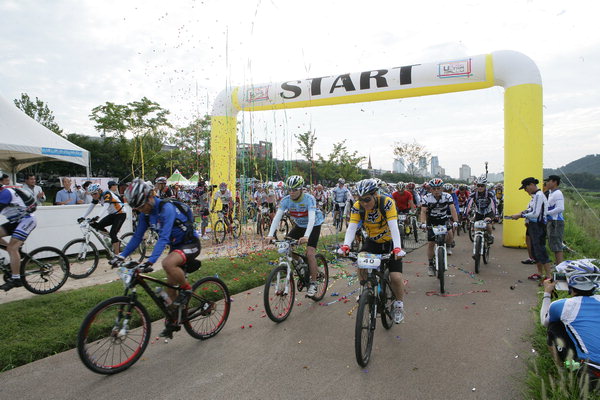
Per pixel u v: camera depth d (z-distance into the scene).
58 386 2.99
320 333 4.06
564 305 2.51
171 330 3.62
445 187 10.80
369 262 3.49
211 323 4.06
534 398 2.62
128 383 3.04
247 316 4.61
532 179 5.89
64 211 7.77
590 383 2.29
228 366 3.32
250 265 6.97
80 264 6.59
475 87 9.18
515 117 8.68
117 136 25.81
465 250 9.17
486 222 7.02
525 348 3.56
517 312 4.61
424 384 2.96
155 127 21.88
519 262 7.59
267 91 11.01
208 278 4.02
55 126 31.80
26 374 3.18
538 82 8.59
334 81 10.23
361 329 3.16
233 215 10.71
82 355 2.99
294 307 4.96
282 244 4.47
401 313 4.02
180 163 20.27
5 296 5.26
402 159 26.08
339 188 11.74
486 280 6.20
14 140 8.46
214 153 11.78
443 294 5.41
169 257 3.53
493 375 3.07
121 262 3.49
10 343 3.56
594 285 2.45
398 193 9.09
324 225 14.54
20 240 4.98
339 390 2.89
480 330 4.05
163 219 3.48
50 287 5.62
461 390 2.86
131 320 3.38
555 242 6.00
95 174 36.34
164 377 3.14
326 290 5.67
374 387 2.93
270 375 3.15
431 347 3.65
